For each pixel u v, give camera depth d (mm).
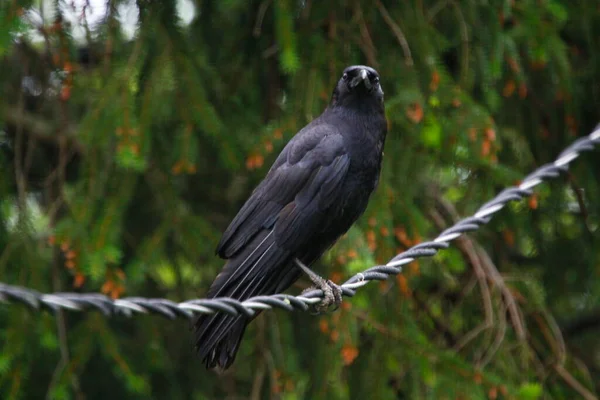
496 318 12266
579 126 13039
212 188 13102
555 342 12594
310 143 9703
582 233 13734
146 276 12125
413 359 11328
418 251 8734
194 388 13461
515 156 12328
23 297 5863
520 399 11133
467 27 11211
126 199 10695
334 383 11500
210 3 11672
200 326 8273
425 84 10891
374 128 9930
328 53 11070
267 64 11992
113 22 10672
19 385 10898
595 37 12414
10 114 12375
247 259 9281
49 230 11680
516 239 13531
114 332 12484
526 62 12273
